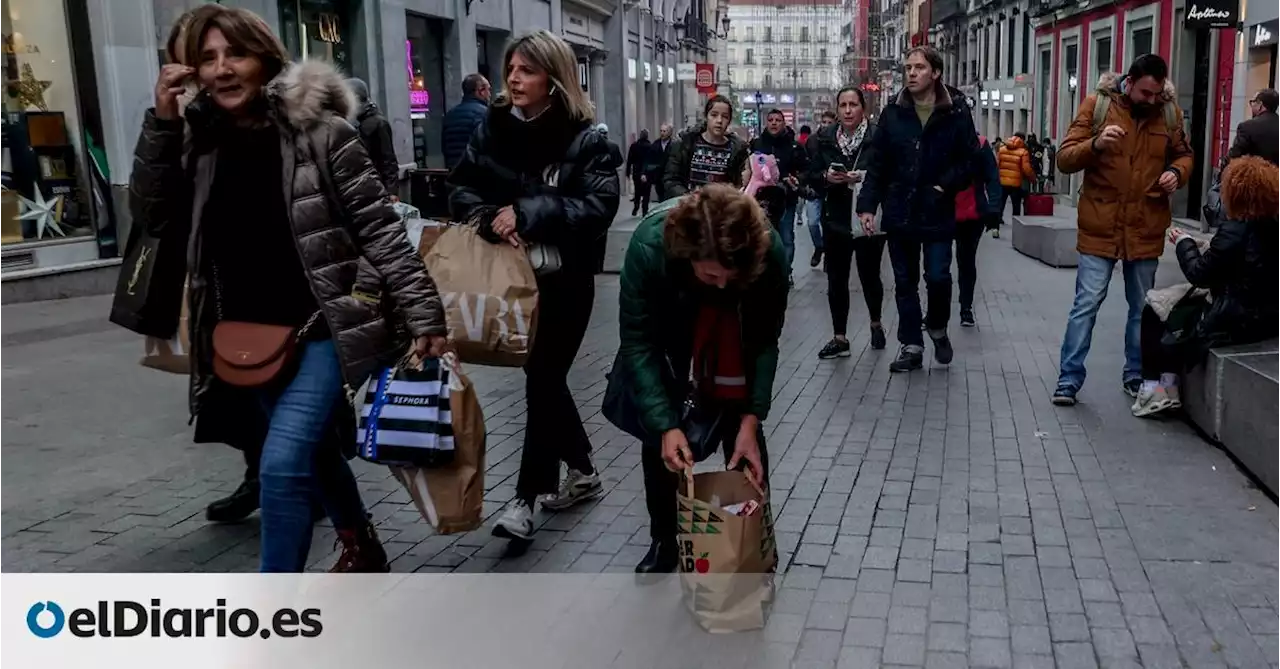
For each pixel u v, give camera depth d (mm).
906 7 74062
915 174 7480
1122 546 4406
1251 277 5699
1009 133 41719
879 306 8508
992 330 9406
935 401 6824
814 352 8477
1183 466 5434
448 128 7930
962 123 7441
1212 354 5727
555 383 4543
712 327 3662
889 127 7535
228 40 3240
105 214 12438
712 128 7551
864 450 5789
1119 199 6469
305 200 3305
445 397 3662
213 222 3381
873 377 7547
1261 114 8578
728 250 3189
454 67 20875
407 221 4316
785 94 113750
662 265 3498
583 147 4301
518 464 5633
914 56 7355
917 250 7676
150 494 5184
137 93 12539
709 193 3291
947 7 51219
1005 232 20312
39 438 6148
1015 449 5770
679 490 3719
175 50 3352
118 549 4473
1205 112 21219
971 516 4773
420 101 19969
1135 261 6625
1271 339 5828
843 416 6496
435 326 3490
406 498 5090
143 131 3422
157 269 3758
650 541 4523
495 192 4395
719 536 3646
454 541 4551
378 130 6531
